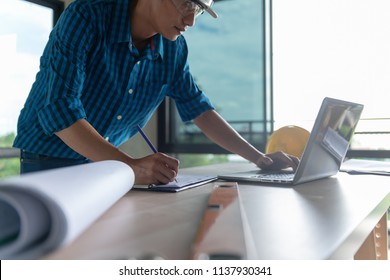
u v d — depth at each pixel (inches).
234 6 125.6
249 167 56.8
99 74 44.8
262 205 24.3
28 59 104.0
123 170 25.5
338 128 38.8
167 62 50.6
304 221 19.7
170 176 32.6
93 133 34.8
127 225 19.0
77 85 37.5
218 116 54.6
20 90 102.3
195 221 20.0
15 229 13.3
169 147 133.5
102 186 18.6
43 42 107.0
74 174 17.8
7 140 99.5
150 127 132.7
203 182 35.8
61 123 34.5
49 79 37.9
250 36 120.3
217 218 18.1
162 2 40.3
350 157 98.8
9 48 99.7
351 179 41.3
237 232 15.4
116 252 14.7
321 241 16.0
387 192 30.8
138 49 48.6
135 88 48.8
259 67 118.6
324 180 40.3
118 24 43.8
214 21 133.6
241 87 124.2
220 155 127.8
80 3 41.3
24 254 12.5
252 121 120.6
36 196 12.3
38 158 48.1
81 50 39.4
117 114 49.3
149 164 32.5
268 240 16.1
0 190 12.1
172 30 42.1
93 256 14.3
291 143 54.0
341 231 17.7
